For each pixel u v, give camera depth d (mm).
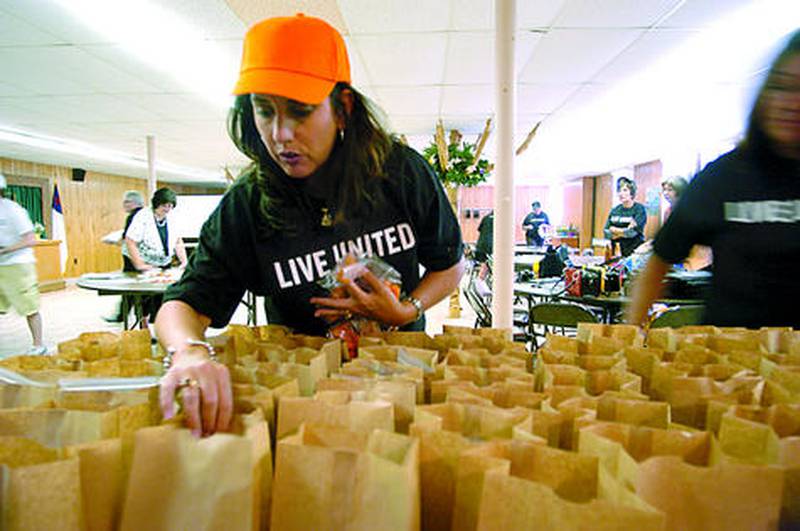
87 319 5699
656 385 523
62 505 309
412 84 4215
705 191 917
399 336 695
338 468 327
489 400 443
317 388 491
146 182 12445
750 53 3479
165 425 372
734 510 313
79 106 4879
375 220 809
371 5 2766
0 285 3443
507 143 2334
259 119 676
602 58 3602
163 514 337
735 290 890
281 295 812
